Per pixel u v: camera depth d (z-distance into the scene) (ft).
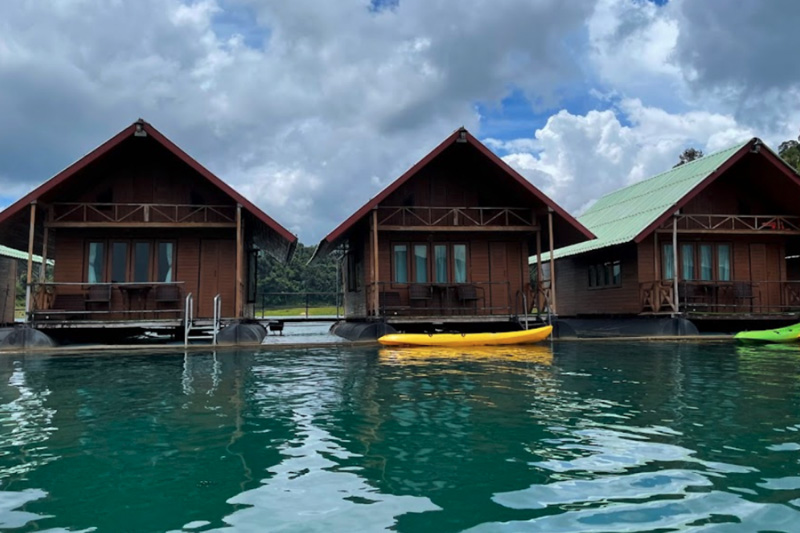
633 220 72.69
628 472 13.80
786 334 53.36
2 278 76.59
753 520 10.92
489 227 61.46
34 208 50.75
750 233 67.62
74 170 51.31
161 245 60.90
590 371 31.68
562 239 69.92
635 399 23.07
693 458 14.89
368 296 63.87
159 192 61.21
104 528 10.80
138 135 52.11
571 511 11.43
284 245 65.21
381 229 59.47
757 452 15.39
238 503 12.02
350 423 19.10
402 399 23.30
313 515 11.35
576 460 14.78
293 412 20.93
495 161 58.03
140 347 46.93
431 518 11.16
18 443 16.83
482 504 11.86
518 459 14.88
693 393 24.49
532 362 36.40
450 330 64.34
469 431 17.88
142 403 22.84
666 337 57.06
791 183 64.80
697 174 71.05
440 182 66.74
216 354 43.37
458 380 28.37
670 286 66.23
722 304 69.41
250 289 75.20
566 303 91.91
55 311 49.75
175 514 11.46
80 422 19.47
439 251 66.44
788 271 81.66
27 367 34.99
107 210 60.59
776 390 25.22
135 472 14.11
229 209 61.26
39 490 12.87
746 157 65.57
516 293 65.67
